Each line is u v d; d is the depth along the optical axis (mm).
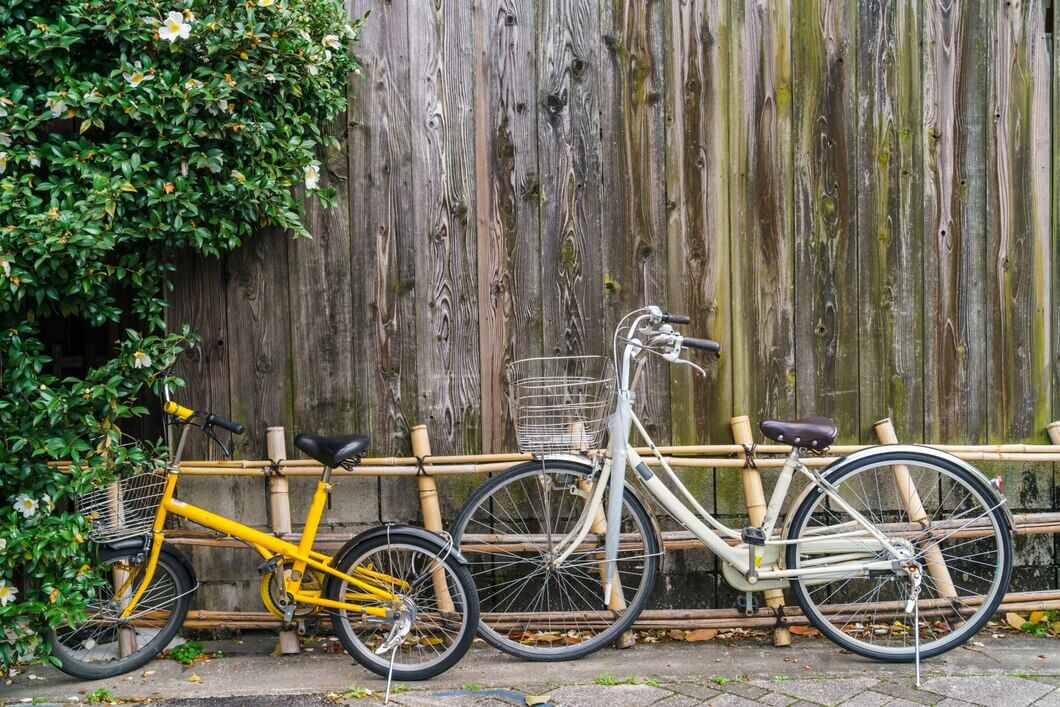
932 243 3977
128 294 4008
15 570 3539
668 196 3932
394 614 3428
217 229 3594
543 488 3736
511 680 3414
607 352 3951
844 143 3941
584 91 3910
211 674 3541
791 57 3916
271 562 3465
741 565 3537
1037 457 3842
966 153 3963
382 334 3967
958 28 3932
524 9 3902
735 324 3965
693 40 3904
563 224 3938
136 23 3281
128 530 3592
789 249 3957
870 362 3986
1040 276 4000
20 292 3199
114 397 3461
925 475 3973
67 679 3516
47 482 3387
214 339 3957
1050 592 3867
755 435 4008
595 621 3783
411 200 3939
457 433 3977
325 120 3781
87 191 3287
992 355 4004
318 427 3973
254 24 3385
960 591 4004
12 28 3348
